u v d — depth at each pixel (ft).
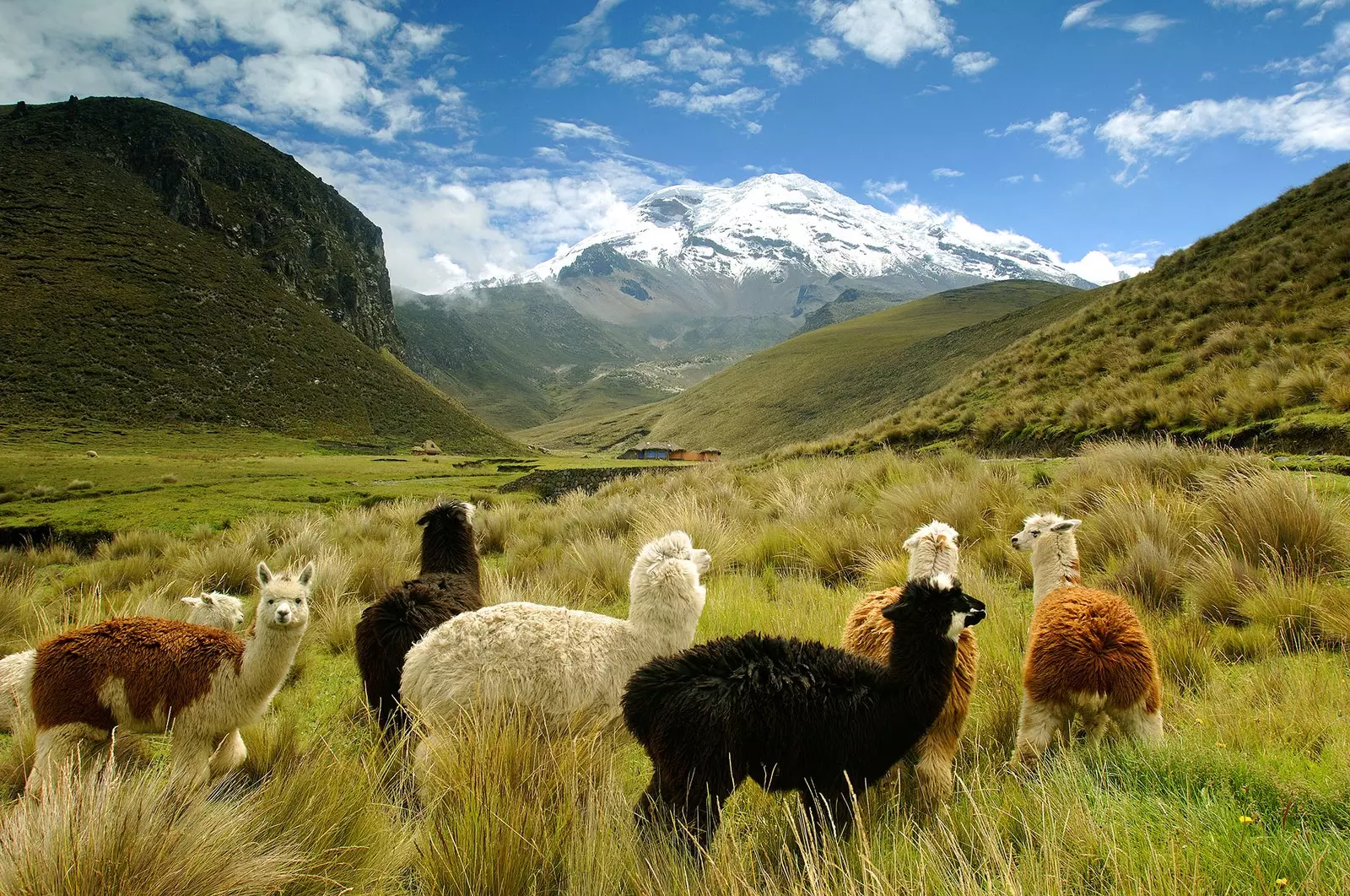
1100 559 27.22
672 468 114.01
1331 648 18.67
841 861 9.89
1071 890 9.30
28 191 465.47
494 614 14.88
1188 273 86.22
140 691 14.51
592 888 10.15
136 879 9.23
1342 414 38.75
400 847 11.40
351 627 25.75
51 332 367.25
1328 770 12.02
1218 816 10.41
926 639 11.97
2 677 17.04
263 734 16.48
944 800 12.66
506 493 107.45
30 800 11.01
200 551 43.65
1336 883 8.71
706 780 11.28
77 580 39.22
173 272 452.76
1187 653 18.44
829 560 32.17
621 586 31.09
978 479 38.42
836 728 11.71
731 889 9.51
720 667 11.78
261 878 9.82
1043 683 14.38
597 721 14.02
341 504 90.12
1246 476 29.40
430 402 501.97
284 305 493.36
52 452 266.16
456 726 13.28
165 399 361.51
